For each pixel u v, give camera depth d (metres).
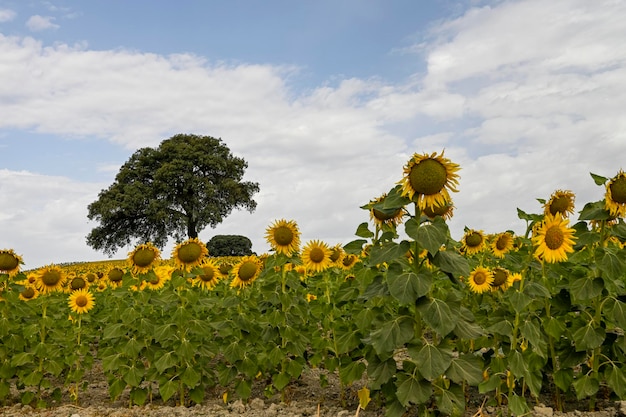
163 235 54.78
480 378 4.50
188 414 6.21
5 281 7.10
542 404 5.71
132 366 6.78
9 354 7.27
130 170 55.34
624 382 5.31
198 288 8.01
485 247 8.60
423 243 4.22
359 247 5.45
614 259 5.00
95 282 12.11
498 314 5.35
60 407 6.96
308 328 7.46
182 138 60.03
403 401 4.54
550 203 5.85
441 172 4.28
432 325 4.34
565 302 5.73
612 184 4.89
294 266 8.16
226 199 57.50
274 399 6.82
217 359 9.23
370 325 5.57
